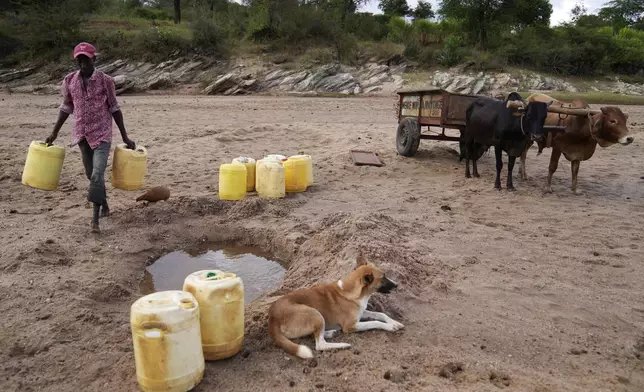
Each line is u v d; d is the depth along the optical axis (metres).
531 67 41.09
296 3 41.12
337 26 40.03
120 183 7.62
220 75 34.94
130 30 40.72
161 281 6.05
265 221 7.88
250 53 38.16
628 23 67.81
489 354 4.34
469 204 9.12
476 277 5.93
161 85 33.50
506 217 8.41
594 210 8.84
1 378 3.87
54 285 5.31
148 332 3.42
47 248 6.18
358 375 3.91
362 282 4.58
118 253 6.46
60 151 7.30
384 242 6.60
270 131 16.16
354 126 18.08
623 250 6.95
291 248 6.91
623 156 14.11
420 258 6.34
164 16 51.81
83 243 6.63
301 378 3.89
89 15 45.25
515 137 9.56
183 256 6.92
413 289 5.51
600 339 4.70
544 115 8.90
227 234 7.54
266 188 8.81
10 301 4.95
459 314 5.03
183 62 36.09
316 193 9.60
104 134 6.82
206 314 3.94
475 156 11.16
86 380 3.86
